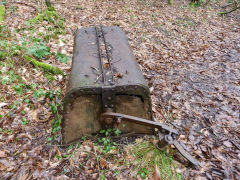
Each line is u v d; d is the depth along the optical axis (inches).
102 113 98.4
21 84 139.3
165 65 188.4
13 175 95.4
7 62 152.3
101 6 313.9
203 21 291.4
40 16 225.0
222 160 107.0
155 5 342.0
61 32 216.1
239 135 122.7
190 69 185.2
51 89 144.0
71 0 326.0
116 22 265.1
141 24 268.1
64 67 164.4
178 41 232.4
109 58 111.3
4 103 126.5
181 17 301.3
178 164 103.3
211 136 121.9
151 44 220.5
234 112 138.9
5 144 108.0
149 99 100.5
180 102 147.1
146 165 101.6
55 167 100.0
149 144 109.3
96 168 100.9
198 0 356.2
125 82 94.3
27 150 107.2
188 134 121.6
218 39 240.8
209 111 140.1
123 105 102.3
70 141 108.5
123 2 338.6
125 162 102.8
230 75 178.5
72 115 99.3
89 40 129.8
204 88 162.1
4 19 213.6
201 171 101.3
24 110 125.8
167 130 95.4
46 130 118.3
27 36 190.1
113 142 110.3
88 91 91.8
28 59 157.2
